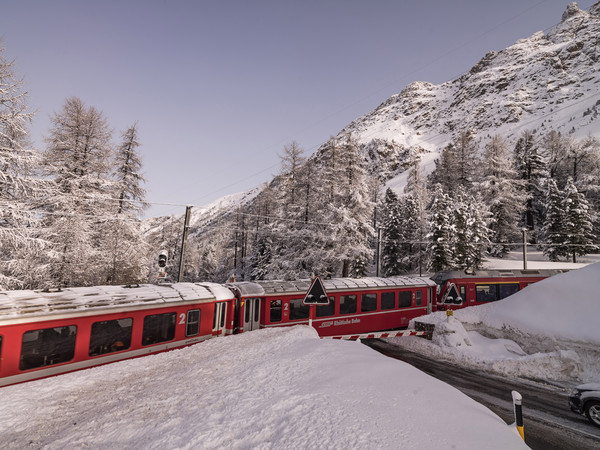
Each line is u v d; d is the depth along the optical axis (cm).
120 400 553
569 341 1177
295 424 399
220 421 417
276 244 3316
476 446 358
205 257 6144
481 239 4134
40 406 554
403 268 4953
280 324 1502
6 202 1520
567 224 4212
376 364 631
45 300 838
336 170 2812
